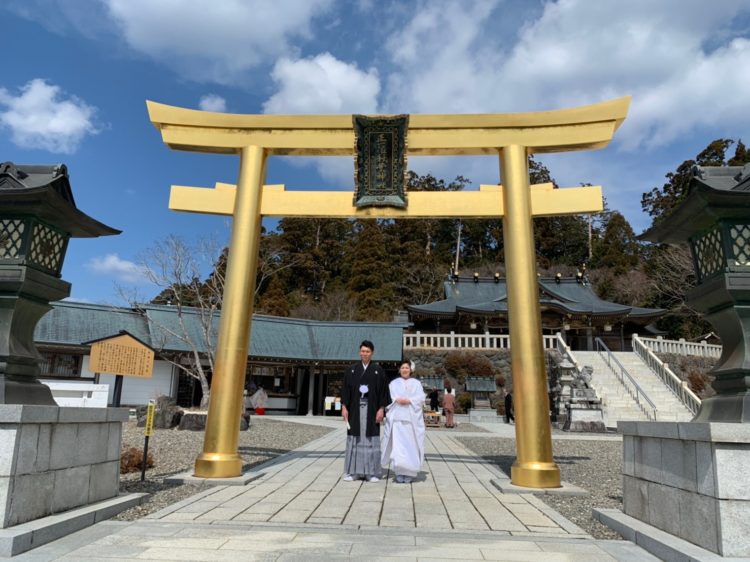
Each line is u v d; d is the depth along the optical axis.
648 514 4.52
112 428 5.38
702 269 4.71
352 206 8.20
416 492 6.48
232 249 7.84
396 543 4.20
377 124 7.99
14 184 4.78
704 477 3.67
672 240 5.07
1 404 4.00
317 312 43.97
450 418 20.00
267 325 27.72
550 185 7.97
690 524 3.84
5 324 4.61
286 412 26.81
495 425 21.28
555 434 17.75
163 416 15.04
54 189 4.68
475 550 4.04
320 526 4.69
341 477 7.50
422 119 8.02
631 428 4.85
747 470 3.51
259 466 8.52
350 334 28.50
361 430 7.21
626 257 51.66
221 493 6.20
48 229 4.95
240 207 7.98
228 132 8.24
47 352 21.36
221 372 7.40
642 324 34.38
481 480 7.51
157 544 4.04
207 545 4.04
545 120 7.88
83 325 22.55
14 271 4.53
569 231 60.12
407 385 7.36
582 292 38.75
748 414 3.81
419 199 8.15
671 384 22.70
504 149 7.96
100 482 5.12
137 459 8.02
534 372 7.09
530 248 7.55
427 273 52.28
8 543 3.63
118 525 4.61
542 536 4.50
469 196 8.10
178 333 23.89
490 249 62.53
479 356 28.38
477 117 7.97
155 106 8.13
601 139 7.75
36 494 4.14
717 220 4.25
